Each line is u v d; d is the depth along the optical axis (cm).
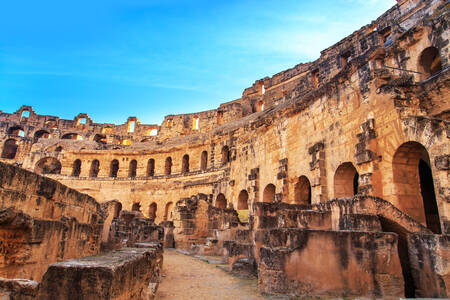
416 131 1388
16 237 839
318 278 995
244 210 3231
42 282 540
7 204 841
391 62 2308
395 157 1523
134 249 1053
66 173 5734
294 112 2584
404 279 1071
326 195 2064
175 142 5856
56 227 1012
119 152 5731
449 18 1905
